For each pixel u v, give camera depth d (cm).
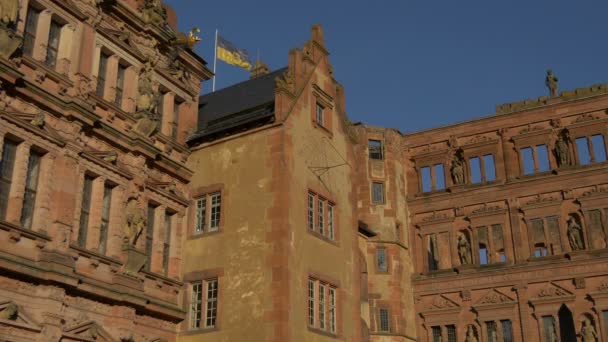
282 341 2878
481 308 4956
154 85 3341
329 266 3397
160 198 3238
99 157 2845
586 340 4519
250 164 3297
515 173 5188
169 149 3362
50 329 2445
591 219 5003
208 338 3091
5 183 2453
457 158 5472
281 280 2981
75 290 2595
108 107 2962
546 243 4931
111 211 2916
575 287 4700
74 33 2848
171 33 3600
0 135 2427
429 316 5138
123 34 3117
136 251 2903
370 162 5303
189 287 3269
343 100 3972
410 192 5534
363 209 5141
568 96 5228
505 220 5112
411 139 5672
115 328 2769
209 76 3791
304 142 3431
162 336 3080
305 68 3622
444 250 5588
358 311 3575
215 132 3425
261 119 3306
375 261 4988
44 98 2625
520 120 5291
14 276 2378
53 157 2628
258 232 3136
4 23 2441
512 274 4938
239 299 3070
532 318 4788
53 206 2594
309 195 3403
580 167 4941
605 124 4975
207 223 3344
